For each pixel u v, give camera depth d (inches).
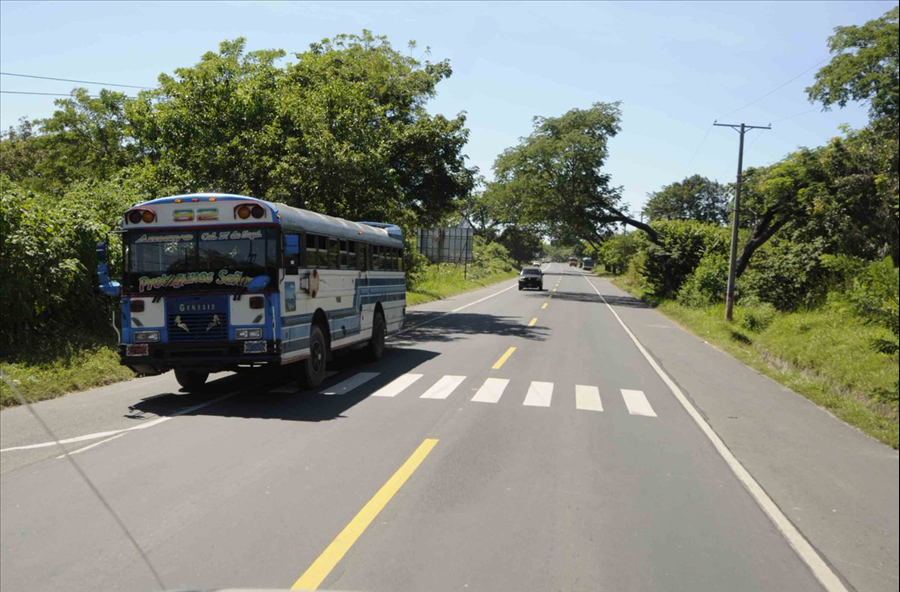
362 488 230.2
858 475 268.5
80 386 406.9
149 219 386.9
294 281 403.2
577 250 7258.9
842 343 570.6
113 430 304.0
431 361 583.2
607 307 1417.3
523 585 160.9
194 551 173.9
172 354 382.6
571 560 176.6
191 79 770.2
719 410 401.4
